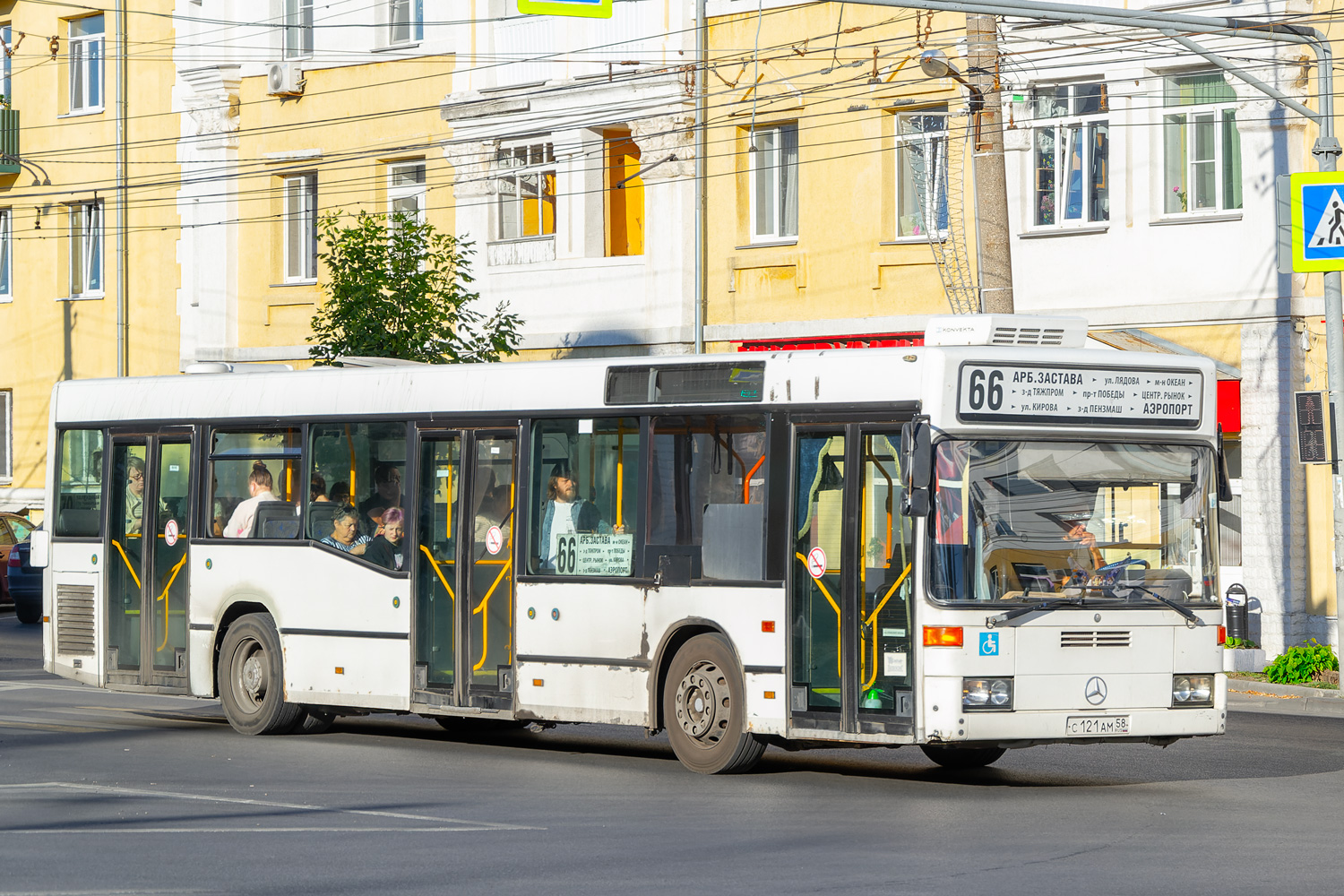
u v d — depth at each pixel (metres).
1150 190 28.83
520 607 17.30
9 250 46.06
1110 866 11.34
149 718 21.56
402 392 18.48
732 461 15.98
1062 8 19.89
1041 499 14.87
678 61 33.88
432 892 10.48
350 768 16.64
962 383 14.73
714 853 11.86
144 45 42.84
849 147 32.00
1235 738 19.44
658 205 34.31
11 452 45.94
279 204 40.34
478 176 36.66
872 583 14.96
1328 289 24.12
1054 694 14.65
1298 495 27.55
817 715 15.23
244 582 19.66
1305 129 27.53
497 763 17.09
